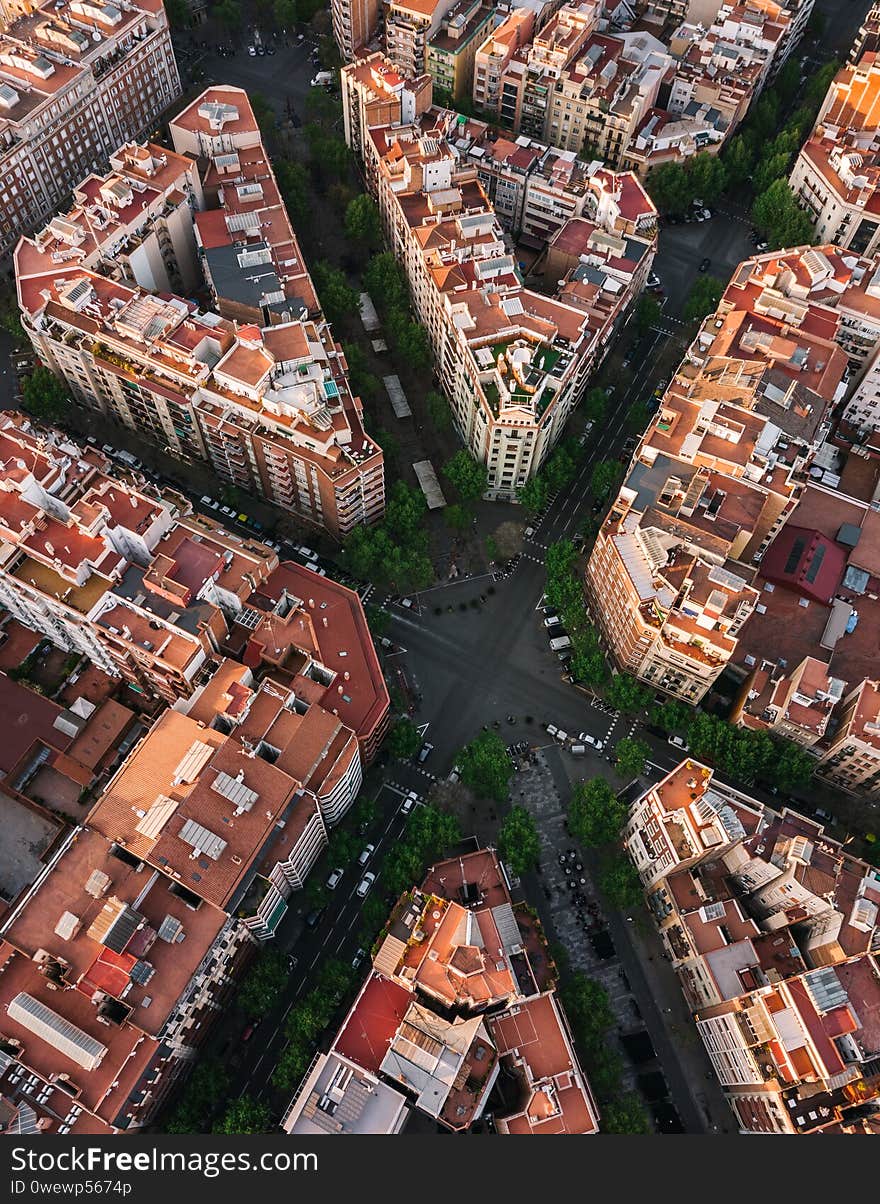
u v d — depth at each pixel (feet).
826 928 635.66
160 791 629.92
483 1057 589.32
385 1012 605.73
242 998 644.69
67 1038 557.74
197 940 591.78
